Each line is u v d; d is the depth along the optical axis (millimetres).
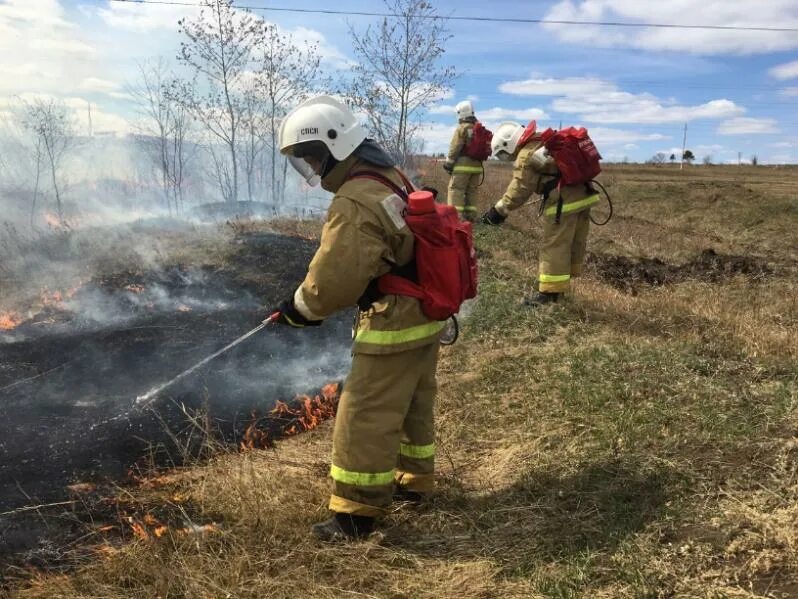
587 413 3695
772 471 2900
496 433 3689
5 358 4723
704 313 5820
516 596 2330
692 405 3648
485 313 5711
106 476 3273
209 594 2332
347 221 2492
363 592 2393
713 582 2268
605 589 2311
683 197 19031
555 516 2816
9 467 3322
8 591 2400
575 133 5566
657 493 2852
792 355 4523
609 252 11289
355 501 2662
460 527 2828
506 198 5793
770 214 15633
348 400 2670
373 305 2688
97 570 2488
